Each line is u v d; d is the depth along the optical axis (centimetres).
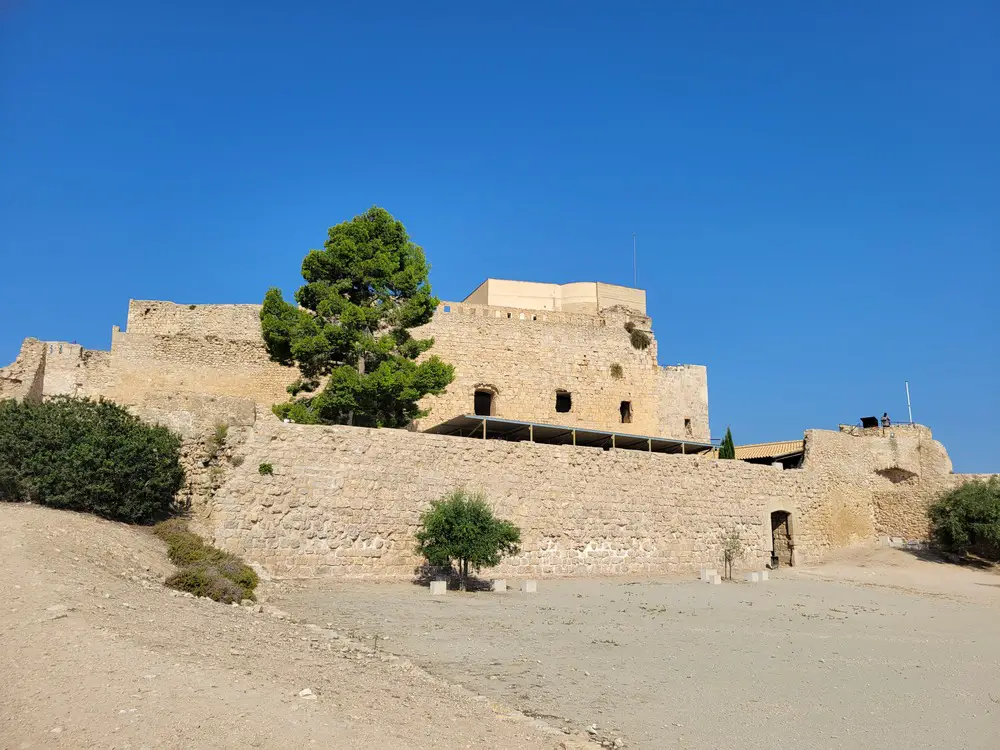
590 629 2003
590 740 1099
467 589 2775
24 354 4100
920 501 4672
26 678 943
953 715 1366
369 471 2900
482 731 1053
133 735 830
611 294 6250
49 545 1662
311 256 3900
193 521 2547
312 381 3909
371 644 1602
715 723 1229
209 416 2678
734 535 3912
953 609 2942
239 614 1645
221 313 4816
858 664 1759
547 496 3353
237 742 853
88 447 2250
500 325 5412
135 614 1323
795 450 5681
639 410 5722
